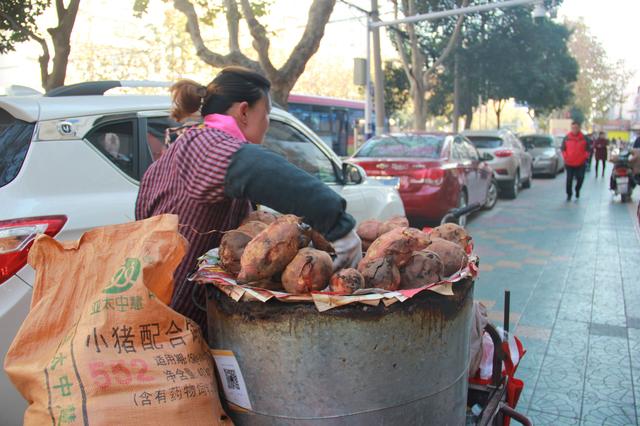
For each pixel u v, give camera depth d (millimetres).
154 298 1668
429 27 23406
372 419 1646
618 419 3400
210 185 1864
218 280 1730
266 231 1680
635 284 6137
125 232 1784
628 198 12781
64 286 1733
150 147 3502
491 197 11898
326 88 51656
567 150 13211
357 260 1859
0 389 2490
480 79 25547
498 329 2727
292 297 1600
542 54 24812
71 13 7188
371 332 1596
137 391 1592
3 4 7172
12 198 2754
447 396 1799
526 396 3689
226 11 8789
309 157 4660
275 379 1646
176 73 22281
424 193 8438
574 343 4527
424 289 1665
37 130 2957
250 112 2119
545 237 8812
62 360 1600
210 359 1777
